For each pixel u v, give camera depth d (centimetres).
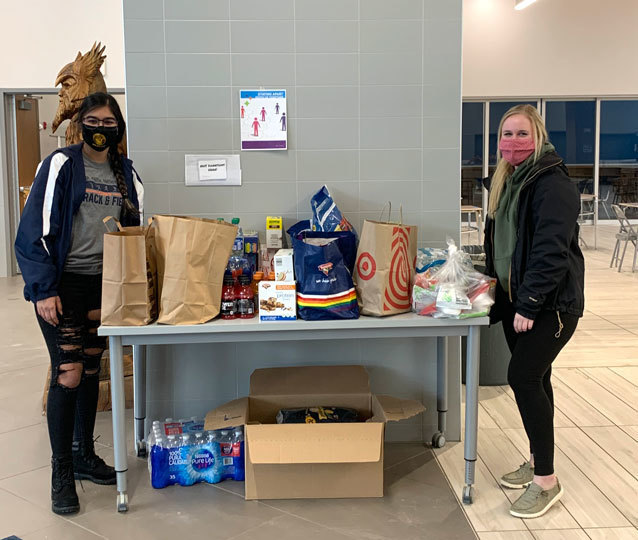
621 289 700
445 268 255
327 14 301
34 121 888
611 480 283
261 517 254
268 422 290
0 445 324
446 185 312
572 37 1147
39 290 242
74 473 283
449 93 308
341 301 253
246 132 304
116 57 792
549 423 252
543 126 250
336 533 242
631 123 1224
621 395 389
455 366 322
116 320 246
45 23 790
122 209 265
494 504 263
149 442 289
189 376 319
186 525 248
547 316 245
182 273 246
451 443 324
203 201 308
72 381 257
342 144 308
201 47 300
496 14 1137
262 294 252
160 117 302
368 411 289
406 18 303
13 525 248
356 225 313
